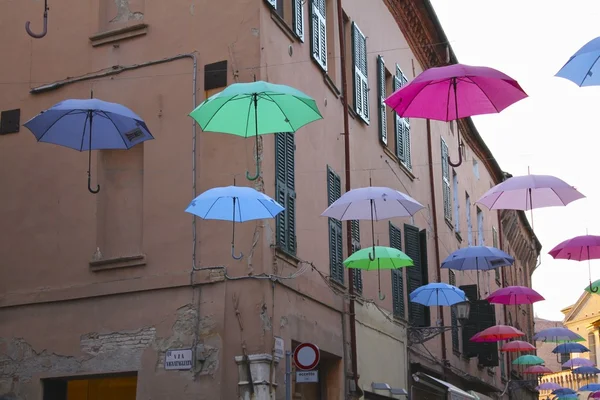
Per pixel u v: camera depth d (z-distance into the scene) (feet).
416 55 79.56
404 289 66.64
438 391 66.54
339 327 51.11
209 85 43.16
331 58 55.42
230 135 42.29
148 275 42.57
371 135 62.03
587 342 233.96
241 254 40.88
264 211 37.27
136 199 44.32
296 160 46.80
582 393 231.09
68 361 43.50
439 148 86.84
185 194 42.65
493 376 107.45
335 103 54.44
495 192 41.70
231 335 40.32
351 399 51.19
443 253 83.61
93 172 44.86
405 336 65.21
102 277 43.65
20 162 46.93
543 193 42.27
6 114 47.70
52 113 33.09
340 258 52.65
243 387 39.50
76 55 46.68
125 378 43.96
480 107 28.53
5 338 45.19
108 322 42.98
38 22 48.01
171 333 41.45
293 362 43.80
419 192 75.56
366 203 42.70
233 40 43.24
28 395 43.98
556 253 51.57
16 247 46.01
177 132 43.47
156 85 44.42
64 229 45.11
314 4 51.55
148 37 45.06
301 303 45.21
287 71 46.14
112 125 34.22
